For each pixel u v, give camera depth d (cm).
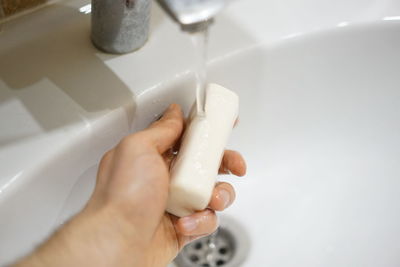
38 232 37
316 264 47
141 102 40
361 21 48
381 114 52
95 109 38
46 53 42
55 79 40
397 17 48
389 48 49
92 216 35
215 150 36
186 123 40
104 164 37
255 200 51
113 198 35
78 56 42
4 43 43
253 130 50
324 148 52
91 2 43
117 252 35
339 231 49
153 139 37
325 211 50
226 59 44
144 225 36
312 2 50
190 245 49
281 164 52
